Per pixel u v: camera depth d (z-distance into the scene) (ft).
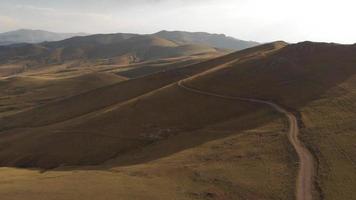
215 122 351.67
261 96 383.65
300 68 433.89
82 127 393.91
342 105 297.33
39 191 186.39
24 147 378.94
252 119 323.98
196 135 317.01
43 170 299.99
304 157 208.64
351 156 200.75
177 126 358.43
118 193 180.86
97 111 460.96
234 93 409.69
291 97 355.97
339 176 178.81
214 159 231.50
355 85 344.49
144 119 384.27
